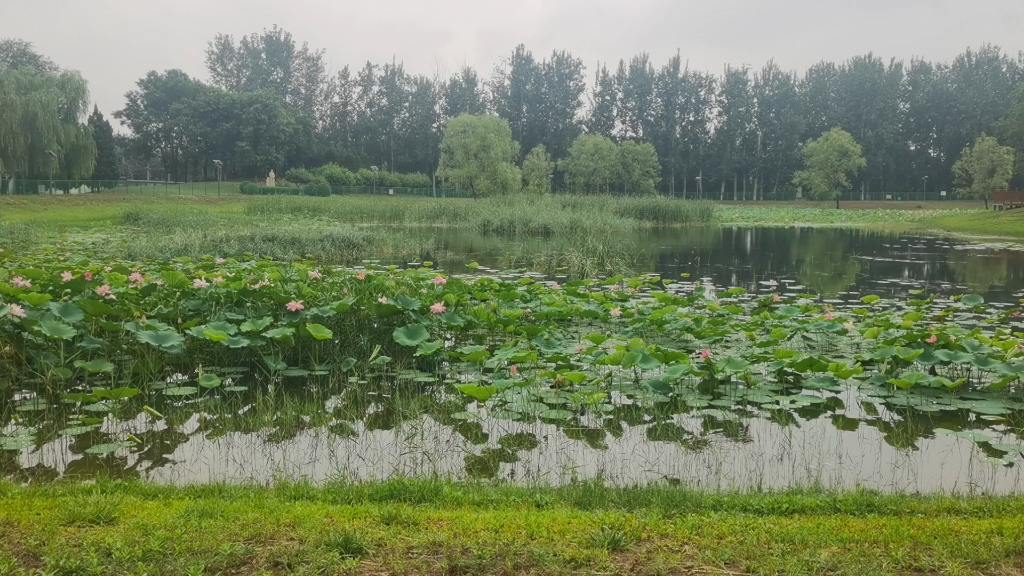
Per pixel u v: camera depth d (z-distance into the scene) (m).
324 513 3.78
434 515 3.76
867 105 69.19
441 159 54.88
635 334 9.17
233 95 64.25
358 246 18.89
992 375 7.48
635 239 26.78
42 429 5.92
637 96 74.75
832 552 3.33
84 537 3.37
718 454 5.52
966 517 3.92
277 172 65.44
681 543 3.44
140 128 66.81
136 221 26.09
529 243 23.17
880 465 5.29
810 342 8.80
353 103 78.25
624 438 5.85
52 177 39.88
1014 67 70.69
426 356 7.69
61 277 8.13
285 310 8.03
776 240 27.08
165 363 7.38
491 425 6.14
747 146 72.50
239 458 5.41
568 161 66.31
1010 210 37.28
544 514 3.82
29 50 60.59
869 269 17.17
